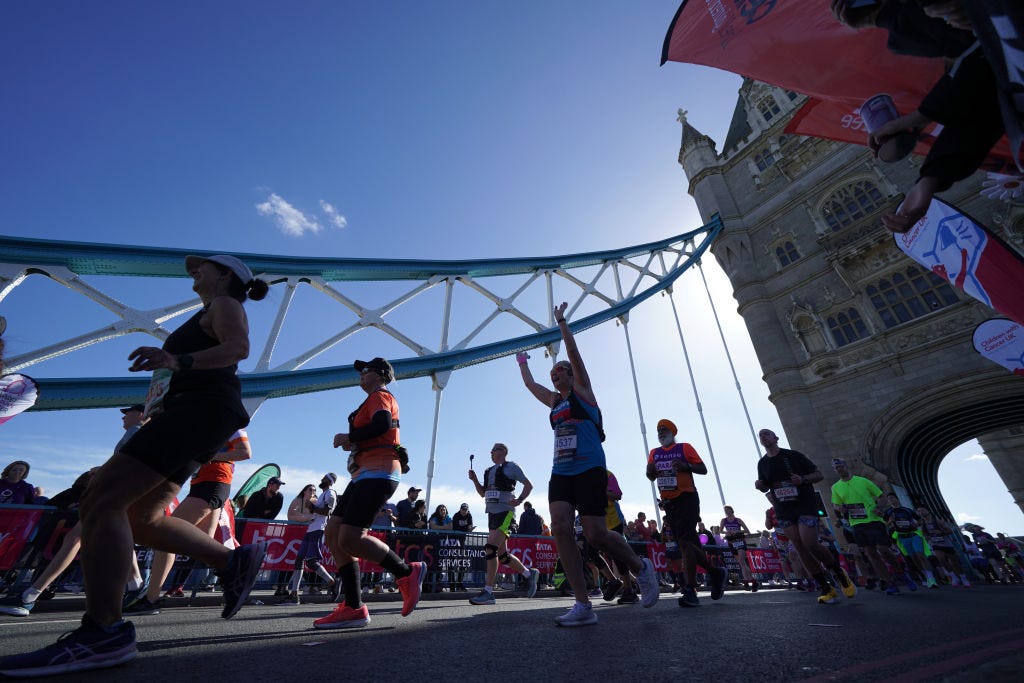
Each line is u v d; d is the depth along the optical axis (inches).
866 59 123.5
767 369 822.5
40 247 364.2
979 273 203.6
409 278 643.5
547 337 711.1
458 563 307.4
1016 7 38.2
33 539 190.5
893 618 113.2
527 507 385.7
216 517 154.8
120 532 57.9
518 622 117.5
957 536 659.4
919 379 668.7
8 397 193.2
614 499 230.1
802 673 55.9
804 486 183.2
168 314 383.6
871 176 821.2
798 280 851.4
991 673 44.5
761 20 136.8
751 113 1076.5
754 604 172.1
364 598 264.7
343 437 118.8
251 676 55.6
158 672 56.9
